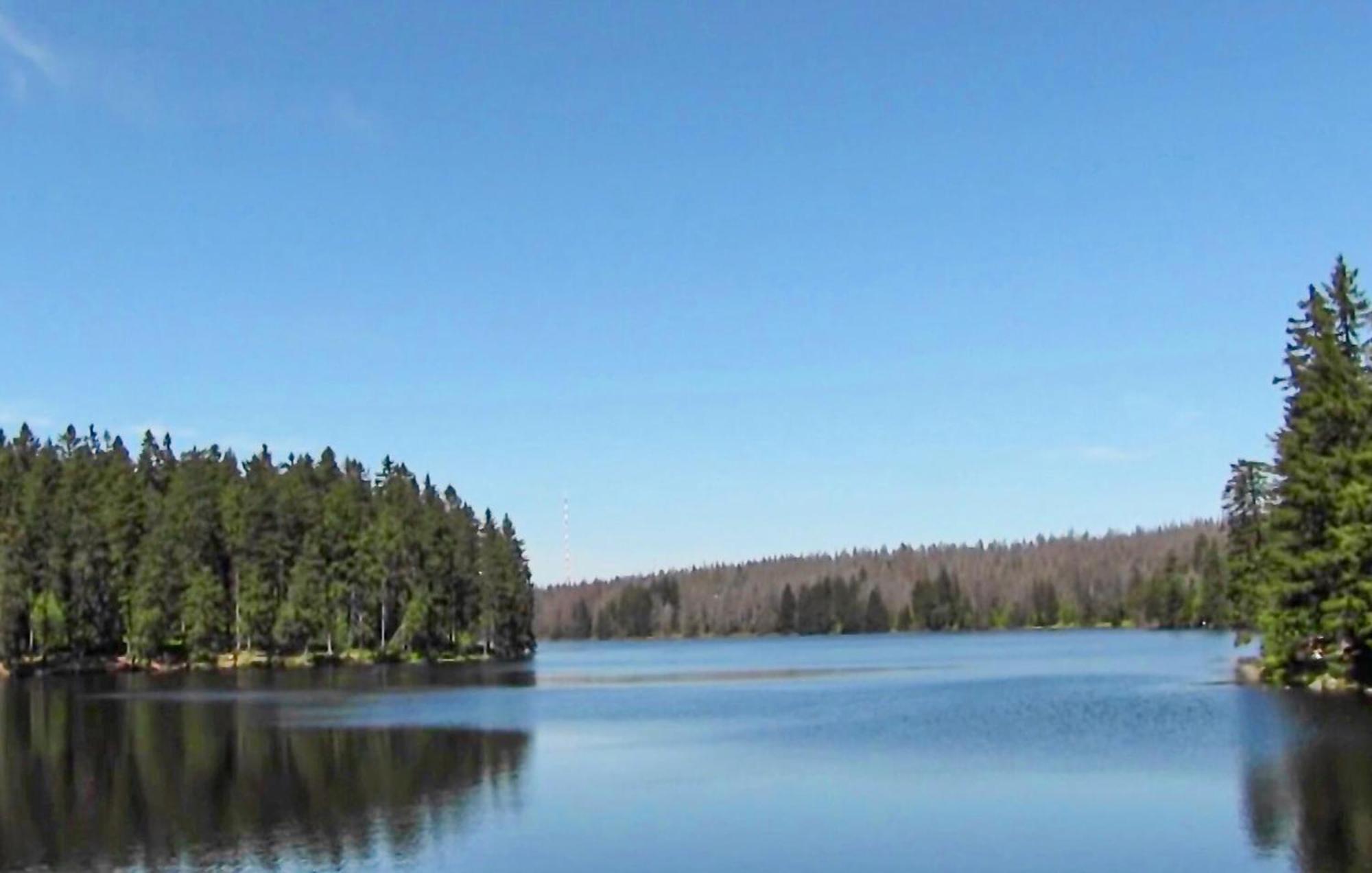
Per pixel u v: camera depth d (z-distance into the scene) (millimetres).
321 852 33656
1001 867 29922
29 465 156375
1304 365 70250
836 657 164875
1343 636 65812
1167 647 154250
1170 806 36000
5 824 38625
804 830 34688
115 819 39062
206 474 147750
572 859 31953
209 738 60688
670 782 43688
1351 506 62562
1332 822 33031
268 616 140250
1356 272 69938
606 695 89938
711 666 143250
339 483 159875
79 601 132375
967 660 140750
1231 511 95312
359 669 136250
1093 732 54688
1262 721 54625
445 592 159875
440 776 46469
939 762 46938
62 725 68375
